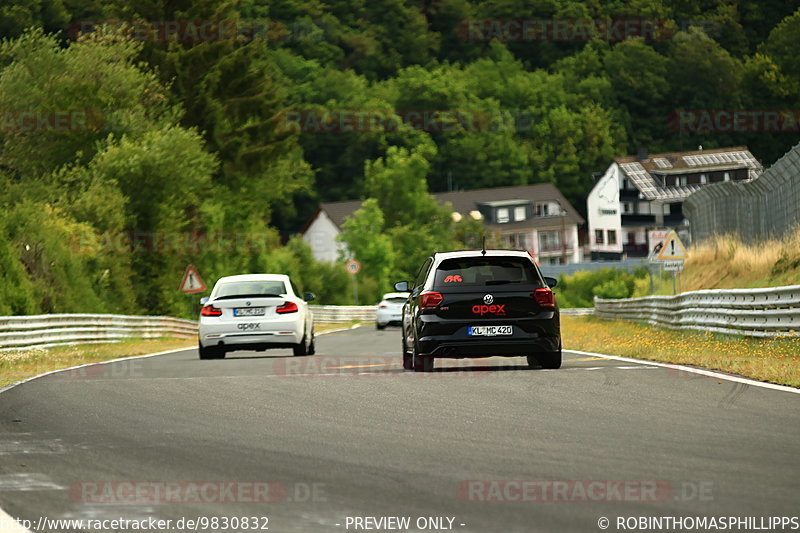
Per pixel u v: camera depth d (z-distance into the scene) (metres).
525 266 61.25
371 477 28.83
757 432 34.94
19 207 146.38
